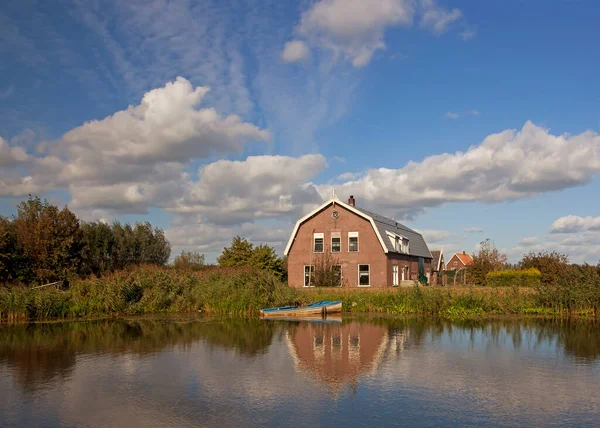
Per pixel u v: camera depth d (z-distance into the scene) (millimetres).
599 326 25312
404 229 59656
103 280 34500
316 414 10984
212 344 19938
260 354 17719
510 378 14172
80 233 42125
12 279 37000
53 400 12125
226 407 11492
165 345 19719
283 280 58594
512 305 31969
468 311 31031
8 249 37094
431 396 12352
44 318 30047
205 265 60531
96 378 14219
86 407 11562
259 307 33406
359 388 13070
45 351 18453
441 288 35312
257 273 37375
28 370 15273
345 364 16000
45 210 40719
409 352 18109
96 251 54469
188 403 11805
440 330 24016
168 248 64938
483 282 60000
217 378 14148
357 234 48188
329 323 27312
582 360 16672
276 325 26469
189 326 26125
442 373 14766
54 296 30922
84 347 19281
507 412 11164
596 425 10359
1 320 28969
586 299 30422
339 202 48594
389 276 48219
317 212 49500
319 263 48406
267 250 57562
